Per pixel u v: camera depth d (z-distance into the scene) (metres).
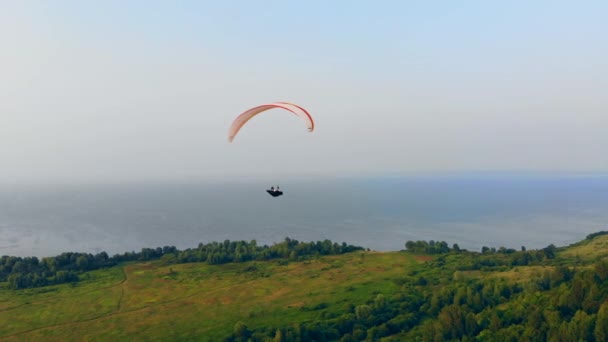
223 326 107.94
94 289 137.88
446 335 90.12
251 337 98.25
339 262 165.25
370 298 120.81
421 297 119.00
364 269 154.25
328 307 117.50
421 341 91.00
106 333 105.38
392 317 107.50
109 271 159.38
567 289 91.31
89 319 114.00
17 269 152.12
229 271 157.88
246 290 135.38
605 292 85.50
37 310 119.94
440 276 139.50
